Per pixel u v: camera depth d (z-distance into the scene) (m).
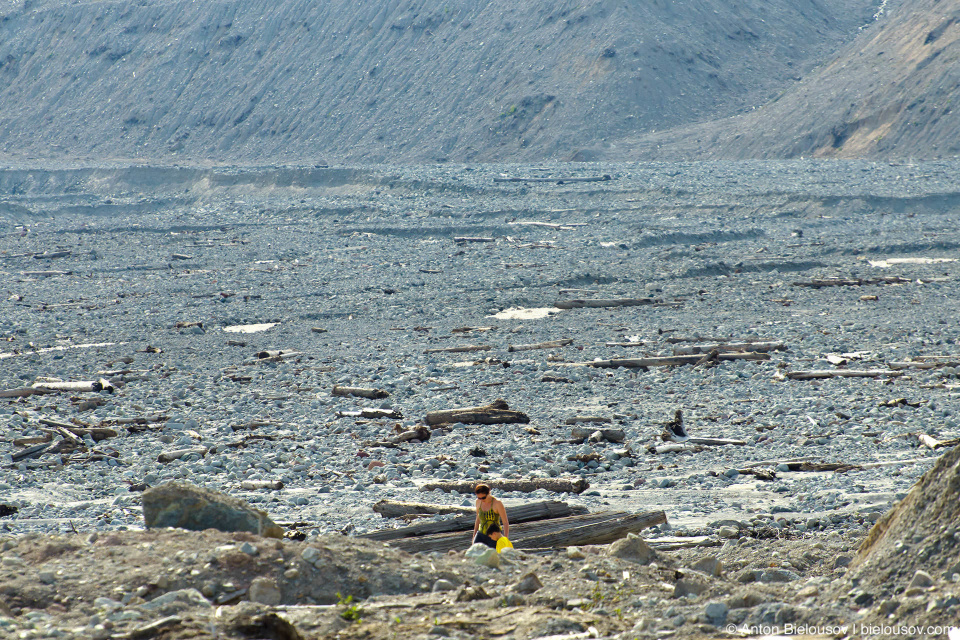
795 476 45.62
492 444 54.84
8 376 83.00
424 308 120.19
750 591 20.52
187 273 159.75
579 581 23.72
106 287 146.12
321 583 22.59
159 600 20.14
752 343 85.69
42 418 63.62
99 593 20.89
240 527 27.78
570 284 138.25
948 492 18.97
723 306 116.06
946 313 105.81
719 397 67.50
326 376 80.38
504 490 43.09
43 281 154.25
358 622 19.53
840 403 63.06
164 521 27.59
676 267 146.50
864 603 18.06
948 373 71.38
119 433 60.78
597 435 54.56
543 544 30.53
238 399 71.44
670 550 31.33
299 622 19.38
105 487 46.19
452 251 178.25
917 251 158.12
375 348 94.38
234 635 17.88
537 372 79.56
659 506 39.91
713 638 17.27
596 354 86.75
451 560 25.77
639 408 64.62
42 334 107.50
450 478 46.75
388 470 48.94
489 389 73.38
